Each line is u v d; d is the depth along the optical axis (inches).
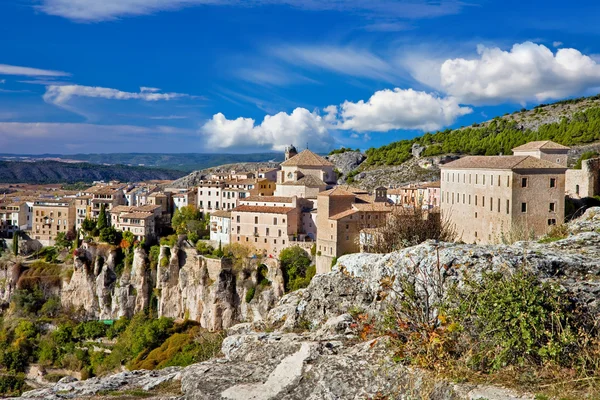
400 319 874.1
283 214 5713.6
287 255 5516.7
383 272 1145.4
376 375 813.9
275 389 857.5
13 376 5452.8
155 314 6368.1
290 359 917.8
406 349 821.9
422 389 749.3
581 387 694.5
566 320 783.1
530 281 845.8
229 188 7623.0
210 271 5880.9
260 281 5634.8
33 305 6707.7
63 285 6860.2
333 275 1273.4
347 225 4945.9
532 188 3444.9
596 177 4394.7
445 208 4264.3
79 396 1065.5
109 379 1183.6
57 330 6033.5
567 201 4099.4
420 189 6289.4
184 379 977.5
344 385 815.1
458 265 994.7
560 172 3481.8
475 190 3811.5
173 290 6245.1
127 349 5310.0
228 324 5639.8
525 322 766.5
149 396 1010.7
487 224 3666.3
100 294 6628.9
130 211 7239.2
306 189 6082.7
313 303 1270.9
